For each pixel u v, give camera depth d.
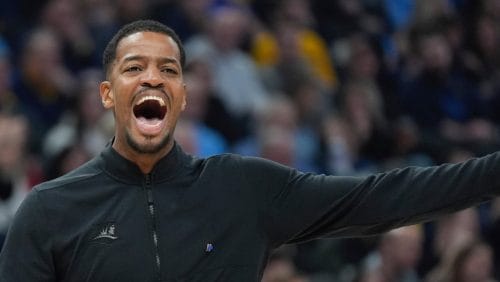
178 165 11.35
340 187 11.36
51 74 28.48
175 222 11.06
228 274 10.99
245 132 30.64
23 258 10.84
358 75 34.78
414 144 33.00
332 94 33.97
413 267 24.28
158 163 11.26
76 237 10.88
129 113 11.16
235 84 31.45
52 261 10.88
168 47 11.27
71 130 26.36
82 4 30.83
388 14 39.41
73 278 10.84
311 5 37.31
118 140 11.29
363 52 34.91
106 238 10.90
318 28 36.72
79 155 24.69
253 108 31.44
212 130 30.00
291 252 24.05
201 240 11.02
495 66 39.78
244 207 11.26
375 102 33.59
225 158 11.52
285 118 29.38
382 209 11.23
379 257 23.58
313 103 31.92
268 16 35.81
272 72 32.72
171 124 11.23
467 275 22.78
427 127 35.25
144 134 11.07
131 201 11.11
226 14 32.16
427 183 11.15
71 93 28.86
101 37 30.75
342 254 24.78
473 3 40.97
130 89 11.12
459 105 36.34
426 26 37.34
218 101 30.19
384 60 35.69
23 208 11.02
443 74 36.16
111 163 11.26
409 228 23.44
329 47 36.44
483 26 39.81
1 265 10.91
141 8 31.83
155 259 10.87
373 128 32.38
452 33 38.19
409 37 37.00
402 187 11.22
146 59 11.17
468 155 33.28
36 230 10.90
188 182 11.28
